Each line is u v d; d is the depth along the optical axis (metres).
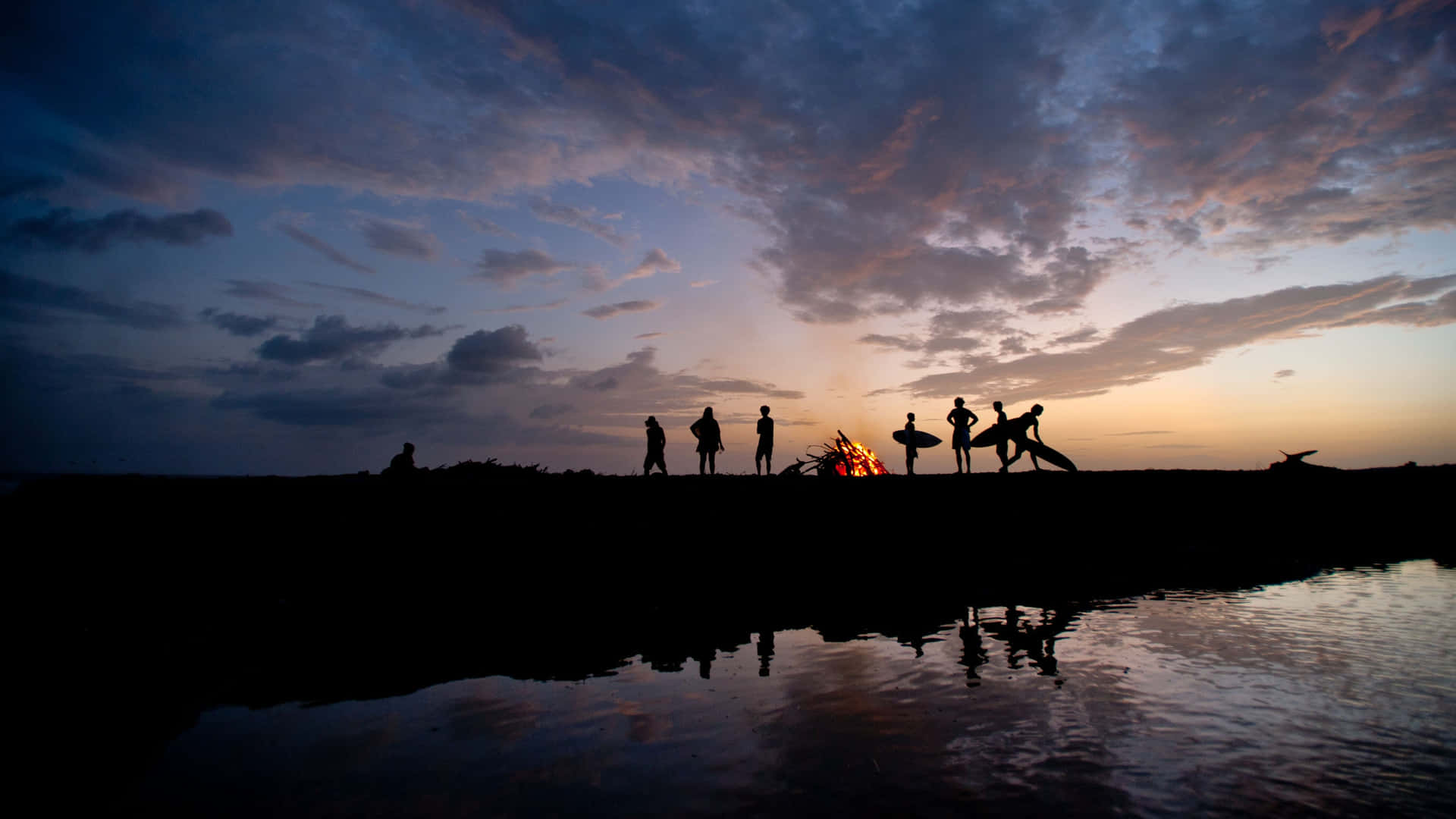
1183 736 5.36
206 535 12.12
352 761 5.08
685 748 5.20
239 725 5.86
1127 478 18.33
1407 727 5.52
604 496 14.88
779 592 11.55
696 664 7.52
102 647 8.21
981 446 18.05
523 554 12.60
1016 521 15.54
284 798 4.48
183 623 9.29
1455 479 19.75
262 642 8.72
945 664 7.38
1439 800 4.29
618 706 6.18
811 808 4.21
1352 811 4.14
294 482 14.61
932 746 5.16
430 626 9.48
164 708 6.30
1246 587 11.95
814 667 7.33
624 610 10.39
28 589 9.87
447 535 12.93
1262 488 18.77
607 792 4.48
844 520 14.90
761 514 14.74
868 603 10.77
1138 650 7.88
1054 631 8.82
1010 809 4.17
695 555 13.14
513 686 6.86
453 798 4.45
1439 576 13.09
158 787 4.67
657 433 16.97
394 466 15.16
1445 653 7.68
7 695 6.60
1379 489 19.44
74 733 5.67
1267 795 4.36
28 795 4.54
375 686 6.92
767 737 5.39
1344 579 12.68
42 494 12.77
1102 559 14.12
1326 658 7.48
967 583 12.25
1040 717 5.76
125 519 12.22
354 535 12.59
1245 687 6.52
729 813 4.17
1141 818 4.06
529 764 4.97
